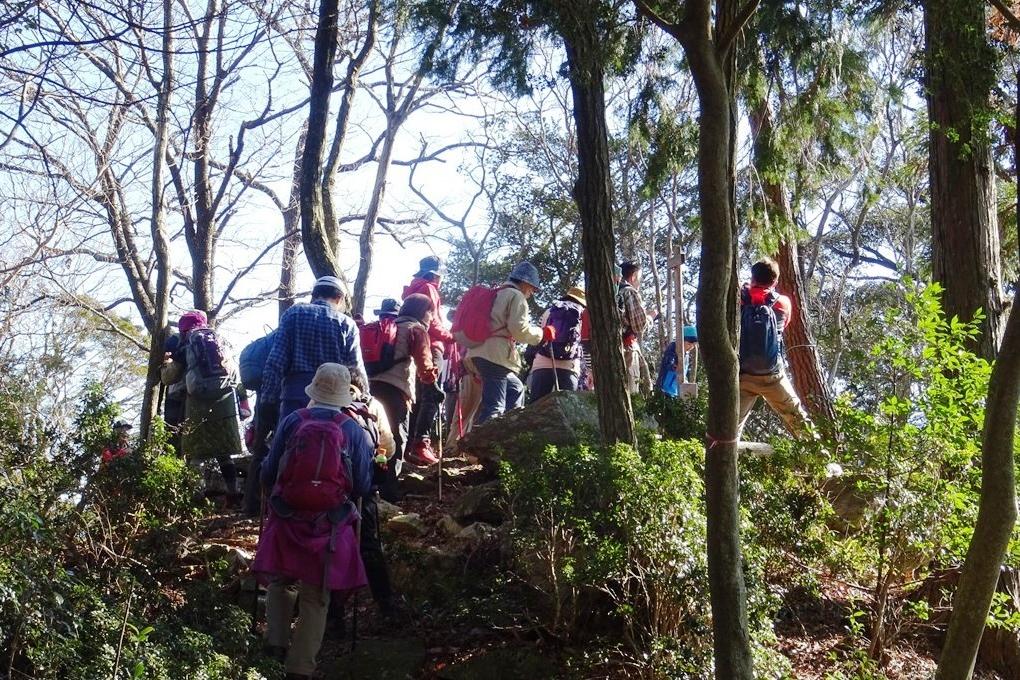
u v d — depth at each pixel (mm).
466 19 6898
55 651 4703
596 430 8039
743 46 7824
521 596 6383
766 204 9484
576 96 6887
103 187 13117
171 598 6203
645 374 13055
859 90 8766
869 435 6688
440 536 7699
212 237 14852
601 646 6031
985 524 5188
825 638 6734
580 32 6688
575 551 6145
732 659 4742
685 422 8375
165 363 9422
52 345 15711
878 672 6355
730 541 4816
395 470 8539
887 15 8570
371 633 6637
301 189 9961
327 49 9945
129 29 6191
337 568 5680
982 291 8781
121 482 6238
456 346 10891
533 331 9844
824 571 7074
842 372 18516
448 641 6480
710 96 4902
